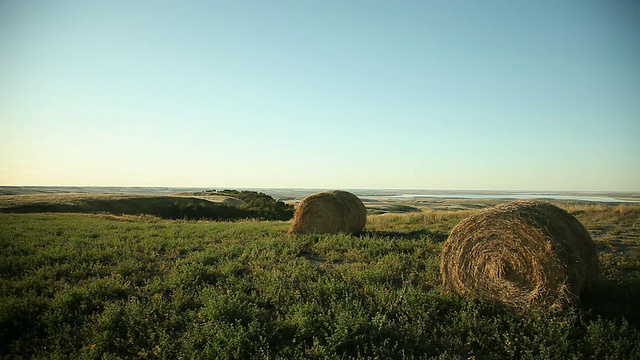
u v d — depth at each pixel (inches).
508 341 197.6
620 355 182.7
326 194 618.2
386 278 301.9
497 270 256.5
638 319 229.5
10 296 261.4
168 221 900.6
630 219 662.5
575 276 238.1
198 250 436.8
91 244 462.0
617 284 281.0
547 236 240.2
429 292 276.5
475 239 267.0
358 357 182.1
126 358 194.1
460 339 206.5
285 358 184.1
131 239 511.8
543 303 239.5
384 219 808.9
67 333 215.3
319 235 530.0
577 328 213.3
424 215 816.3
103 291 275.0
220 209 1408.7
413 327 215.0
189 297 265.7
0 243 460.8
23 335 215.3
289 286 285.1
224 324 218.1
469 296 264.7
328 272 326.6
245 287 286.7
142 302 260.5
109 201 1332.4
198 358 182.9
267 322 230.7
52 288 293.6
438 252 394.6
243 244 478.3
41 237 517.0
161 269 346.9
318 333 211.0
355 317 217.9
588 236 275.7
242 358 188.9
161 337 206.4
